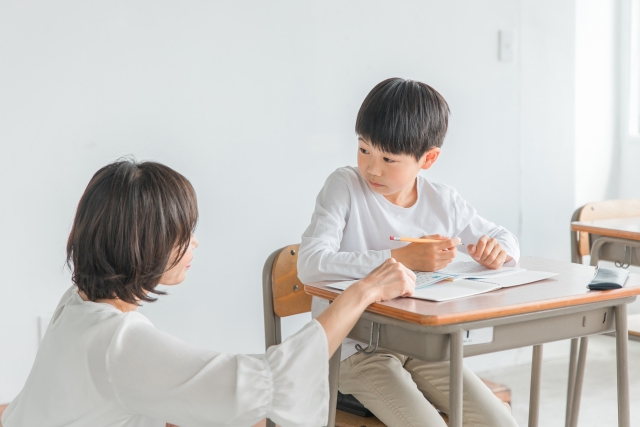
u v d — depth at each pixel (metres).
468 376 1.45
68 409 0.91
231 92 2.33
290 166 2.46
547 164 3.00
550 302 1.16
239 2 2.32
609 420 2.30
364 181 1.59
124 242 0.93
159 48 2.21
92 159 2.15
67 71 2.09
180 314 2.33
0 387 2.09
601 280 1.27
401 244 1.57
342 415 1.48
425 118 1.44
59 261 2.13
